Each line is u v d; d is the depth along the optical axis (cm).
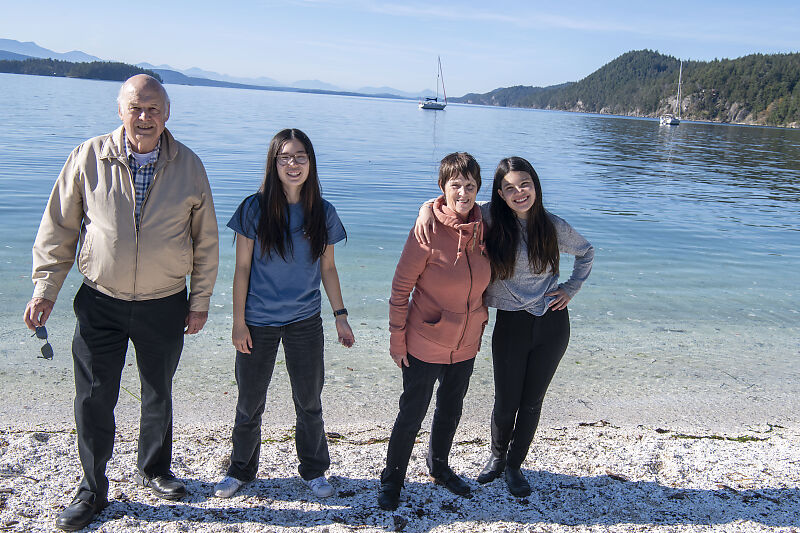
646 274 812
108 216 237
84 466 245
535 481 301
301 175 253
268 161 256
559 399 430
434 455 290
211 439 338
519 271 273
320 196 268
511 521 263
